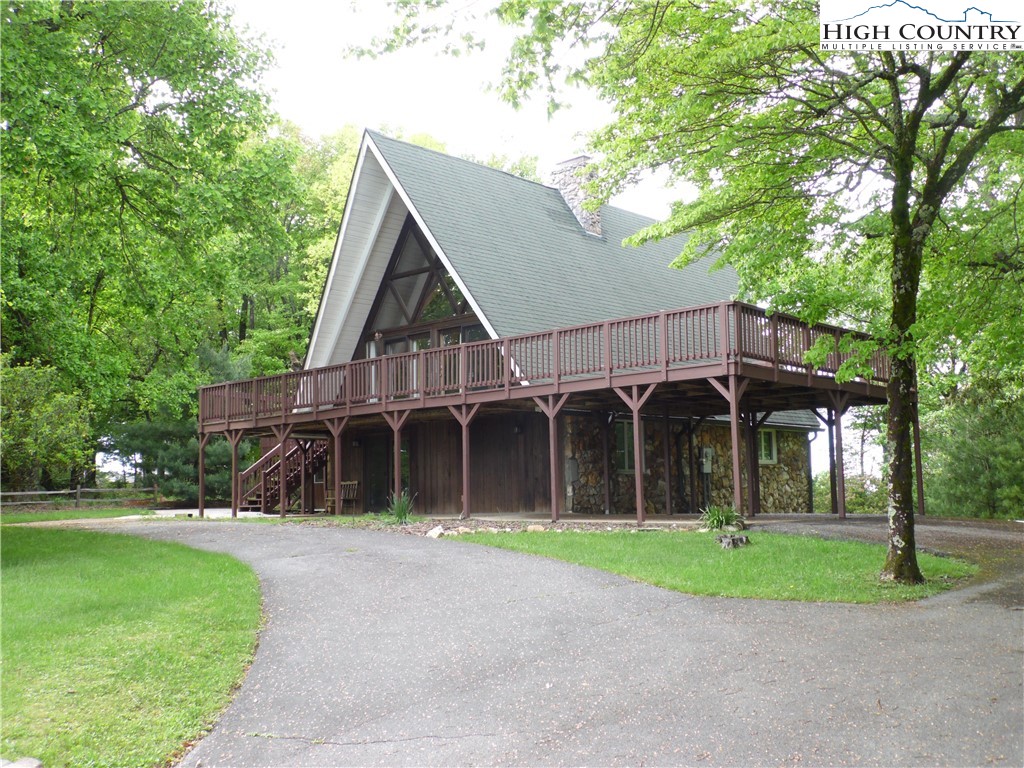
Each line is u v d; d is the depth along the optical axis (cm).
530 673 686
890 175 1130
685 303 2383
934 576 1017
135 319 2609
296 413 2028
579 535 1361
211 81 1731
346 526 1661
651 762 511
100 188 1627
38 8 1349
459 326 2022
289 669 723
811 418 2617
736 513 1371
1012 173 1253
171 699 645
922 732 531
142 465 3247
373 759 540
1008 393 2002
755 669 664
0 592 987
